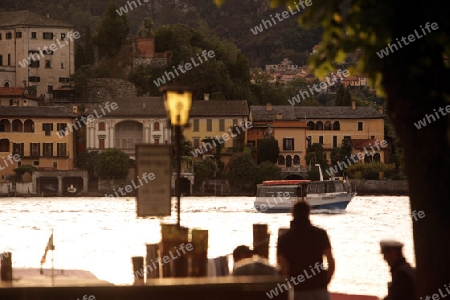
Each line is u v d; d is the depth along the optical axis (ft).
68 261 329.52
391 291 129.18
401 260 129.59
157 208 107.86
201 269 105.29
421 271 95.25
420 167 94.84
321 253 124.57
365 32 94.48
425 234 94.84
